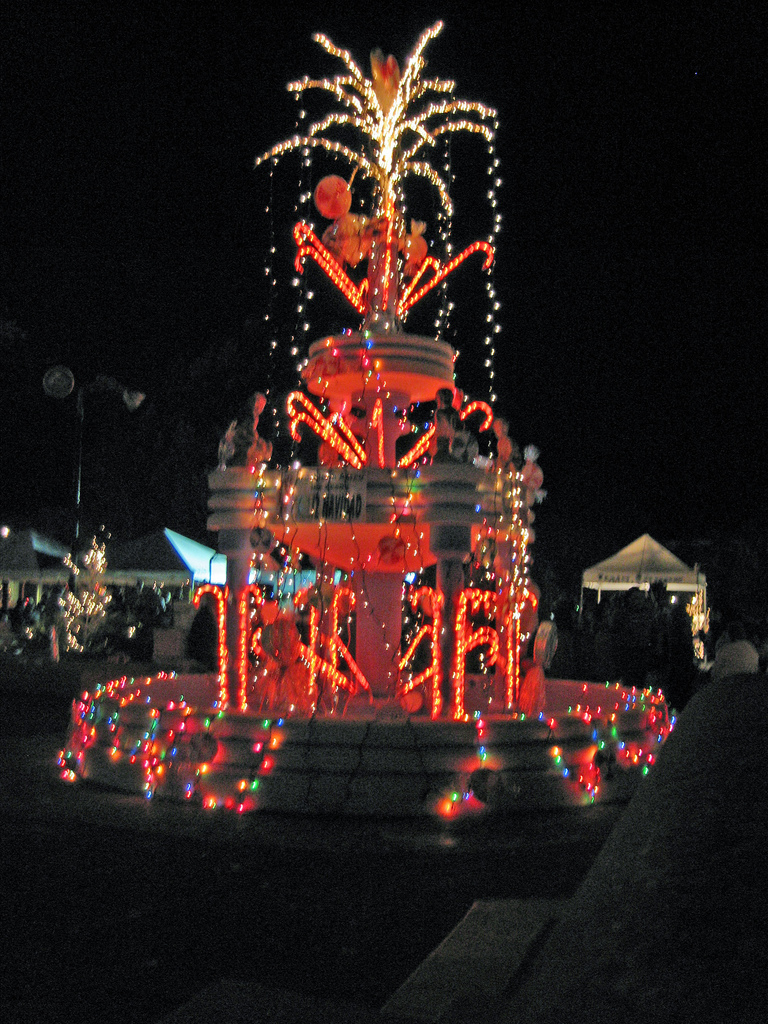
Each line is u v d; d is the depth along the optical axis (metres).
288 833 7.71
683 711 2.85
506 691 10.97
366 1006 4.51
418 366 10.41
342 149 11.13
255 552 10.20
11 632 28.11
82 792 9.16
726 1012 2.15
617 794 9.09
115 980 4.82
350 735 8.36
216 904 6.02
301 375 11.35
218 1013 3.93
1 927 5.60
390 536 9.88
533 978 2.70
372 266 11.15
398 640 11.19
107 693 10.57
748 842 2.38
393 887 6.39
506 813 8.32
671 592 25.47
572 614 19.30
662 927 2.36
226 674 10.25
